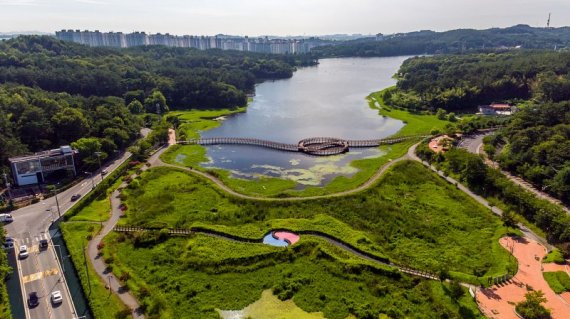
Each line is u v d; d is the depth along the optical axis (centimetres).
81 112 17612
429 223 11206
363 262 9088
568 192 11694
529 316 7244
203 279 8681
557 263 9069
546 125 16262
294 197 12875
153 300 7844
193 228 10756
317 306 7856
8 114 16575
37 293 8175
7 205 11781
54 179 14112
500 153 15588
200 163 16500
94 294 7975
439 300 7931
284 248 9681
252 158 17212
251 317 7556
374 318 7506
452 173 14488
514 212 11569
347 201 12519
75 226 10700
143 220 11194
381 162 16050
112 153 16350
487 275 8719
